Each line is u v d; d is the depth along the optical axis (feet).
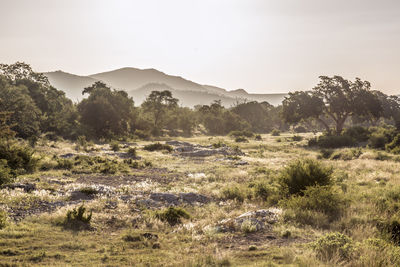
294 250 21.15
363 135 184.85
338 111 209.05
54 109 211.20
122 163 90.53
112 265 20.24
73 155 98.32
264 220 30.71
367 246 19.70
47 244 24.63
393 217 28.45
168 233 29.68
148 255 22.62
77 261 21.04
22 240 24.97
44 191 45.47
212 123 360.48
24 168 67.92
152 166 92.17
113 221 33.30
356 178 67.31
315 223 29.48
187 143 180.04
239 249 22.85
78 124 195.21
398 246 22.61
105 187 53.31
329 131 218.59
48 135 168.76
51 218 32.37
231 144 179.83
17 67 219.82
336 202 34.81
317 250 20.38
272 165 97.04
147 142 198.70
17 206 36.94
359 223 28.25
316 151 153.99
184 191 53.31
